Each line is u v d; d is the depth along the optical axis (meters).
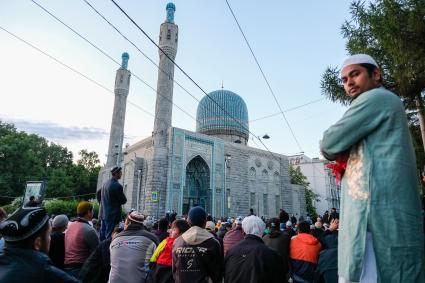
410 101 9.04
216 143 39.06
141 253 5.14
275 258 4.36
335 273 4.91
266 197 43.06
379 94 1.91
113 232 6.55
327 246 6.07
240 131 47.31
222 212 36.91
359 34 9.55
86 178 60.62
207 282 4.45
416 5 7.48
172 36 38.03
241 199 39.69
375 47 9.33
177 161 34.34
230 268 4.38
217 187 37.44
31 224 2.65
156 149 33.50
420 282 1.56
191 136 36.47
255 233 4.63
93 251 5.30
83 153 67.44
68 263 5.64
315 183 55.84
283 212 10.45
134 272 4.99
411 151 1.82
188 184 36.75
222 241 7.91
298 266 5.95
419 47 7.54
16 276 2.39
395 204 1.67
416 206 1.69
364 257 1.67
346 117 1.94
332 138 1.99
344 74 2.26
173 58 38.00
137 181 35.69
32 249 2.64
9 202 45.78
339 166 2.08
